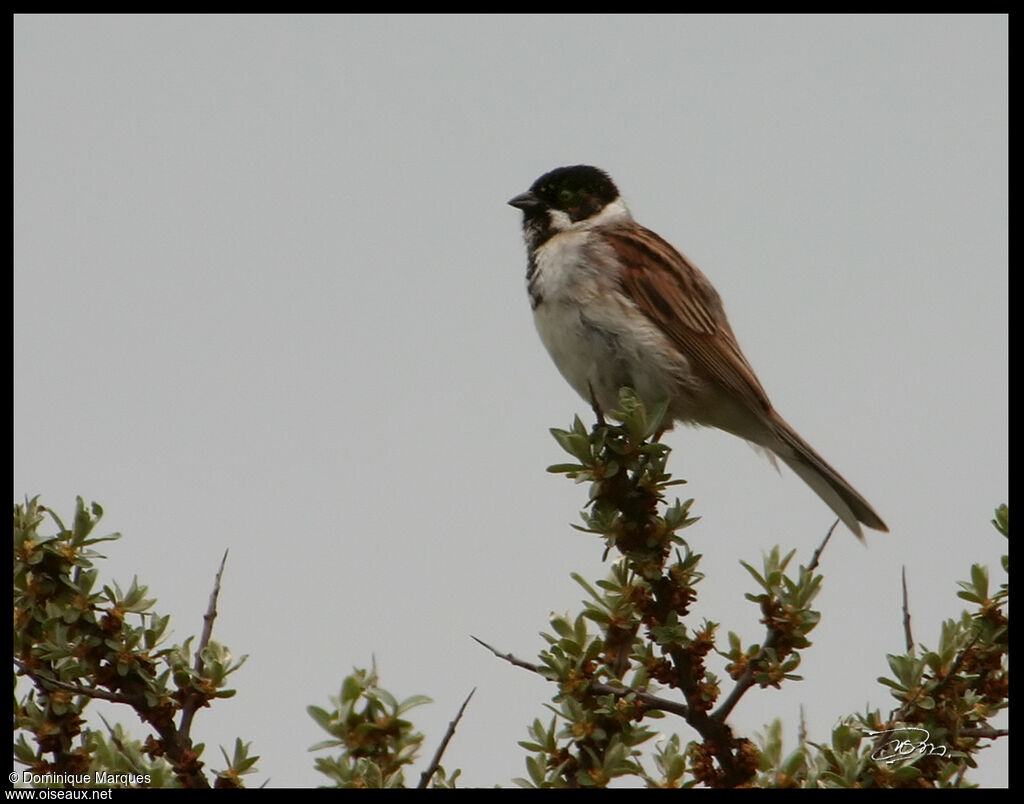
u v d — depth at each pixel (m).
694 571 8.14
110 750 7.28
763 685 7.32
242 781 7.23
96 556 7.71
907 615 7.68
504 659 7.46
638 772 7.00
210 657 7.65
